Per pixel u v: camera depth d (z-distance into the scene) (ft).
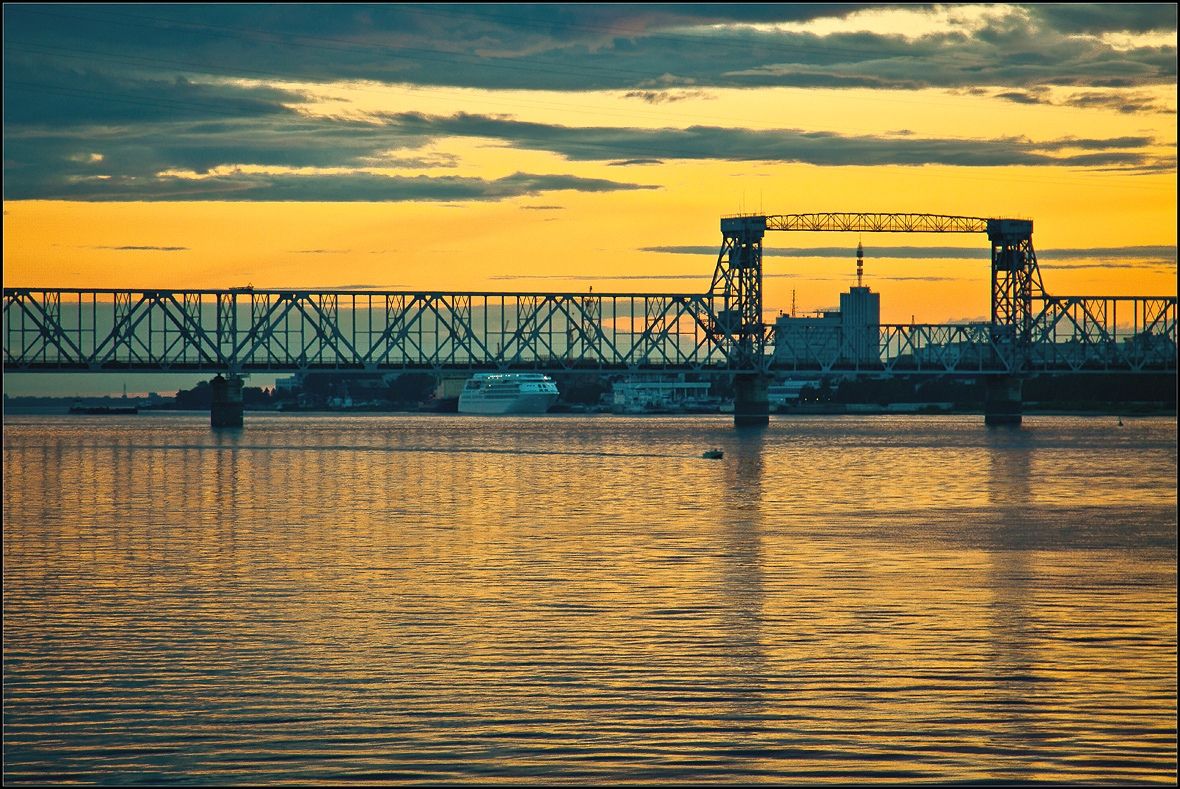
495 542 271.08
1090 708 138.31
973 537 277.23
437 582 214.07
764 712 136.87
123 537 282.77
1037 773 120.98
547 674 150.92
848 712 136.98
